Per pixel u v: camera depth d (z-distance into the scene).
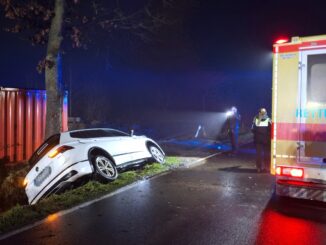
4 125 10.91
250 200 7.48
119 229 5.80
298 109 6.46
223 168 11.20
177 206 7.04
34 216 6.40
